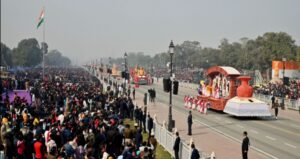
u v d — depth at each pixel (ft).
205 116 138.00
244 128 113.70
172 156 74.64
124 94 188.34
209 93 155.12
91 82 240.73
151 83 325.62
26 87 173.58
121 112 118.42
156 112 145.59
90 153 52.90
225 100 142.41
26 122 72.64
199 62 517.55
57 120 74.74
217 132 105.40
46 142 62.75
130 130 68.69
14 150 59.62
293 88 206.59
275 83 233.35
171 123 96.07
